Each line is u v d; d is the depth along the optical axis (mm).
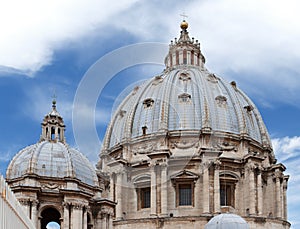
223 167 109125
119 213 105562
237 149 114438
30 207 68000
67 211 69250
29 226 46719
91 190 74000
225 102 119375
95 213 73250
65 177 71000
